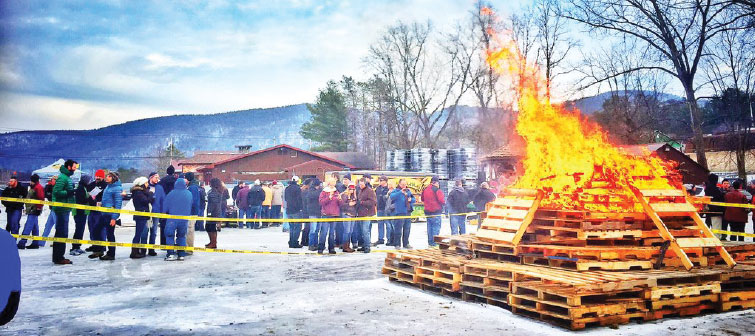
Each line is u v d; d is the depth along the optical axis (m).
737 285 6.61
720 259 6.70
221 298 6.82
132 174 123.38
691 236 6.45
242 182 20.23
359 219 11.65
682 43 29.62
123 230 17.84
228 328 5.35
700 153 31.27
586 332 5.12
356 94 70.94
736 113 31.53
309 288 7.54
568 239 6.25
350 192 11.95
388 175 21.50
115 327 5.39
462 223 13.52
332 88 72.12
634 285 5.42
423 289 7.44
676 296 5.65
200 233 16.98
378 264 9.99
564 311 5.38
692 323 5.47
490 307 6.29
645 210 6.29
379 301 6.64
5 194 11.95
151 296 6.94
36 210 12.14
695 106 31.12
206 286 7.67
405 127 54.97
